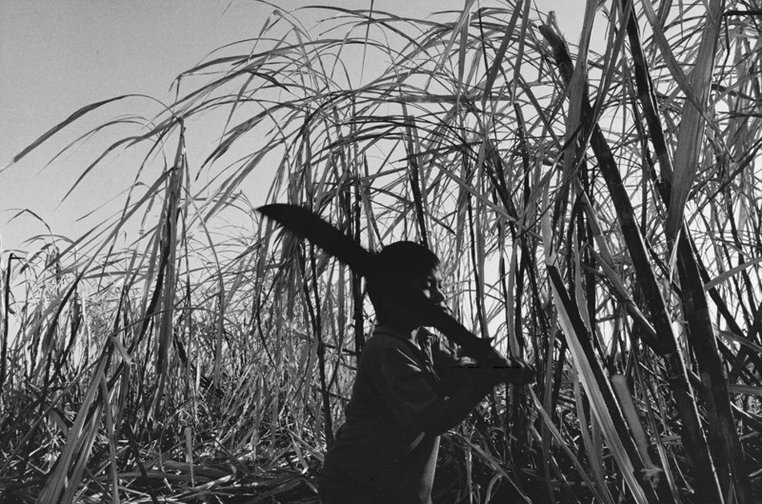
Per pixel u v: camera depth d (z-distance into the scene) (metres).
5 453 3.08
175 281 2.28
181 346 2.96
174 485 3.01
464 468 2.59
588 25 1.46
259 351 3.00
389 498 1.94
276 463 3.35
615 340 2.13
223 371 3.97
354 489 1.97
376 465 1.95
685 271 1.49
